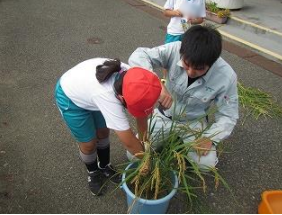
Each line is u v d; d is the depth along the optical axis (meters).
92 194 2.34
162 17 6.20
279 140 3.03
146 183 1.92
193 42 1.77
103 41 4.97
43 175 2.48
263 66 4.39
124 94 1.57
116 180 2.42
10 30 5.13
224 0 5.90
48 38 4.93
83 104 1.88
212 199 2.37
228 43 5.07
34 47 4.59
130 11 6.46
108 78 1.74
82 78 1.83
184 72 2.21
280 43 5.02
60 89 1.98
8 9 6.15
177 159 1.94
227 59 4.53
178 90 2.32
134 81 1.54
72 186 2.40
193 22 3.62
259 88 3.88
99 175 2.46
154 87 1.54
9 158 2.61
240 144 2.94
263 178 2.59
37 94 3.47
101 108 1.75
